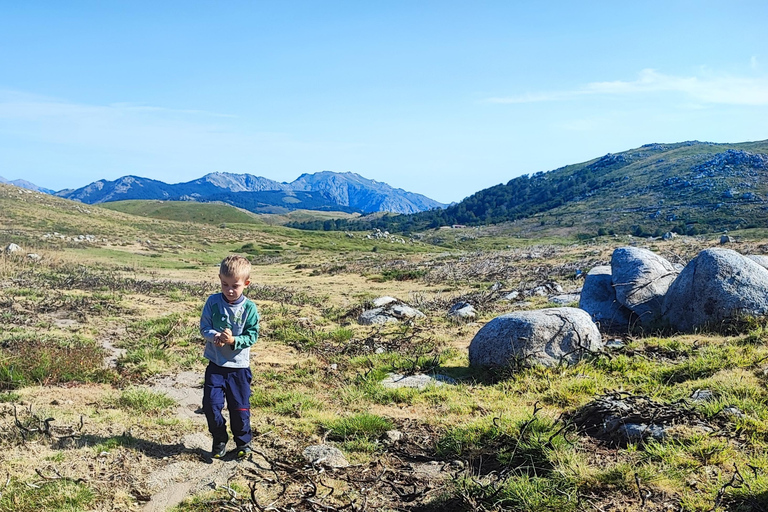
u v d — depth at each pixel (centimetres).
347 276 3209
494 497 421
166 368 902
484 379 822
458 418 639
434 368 895
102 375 815
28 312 1321
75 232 6078
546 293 1848
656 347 873
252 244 7219
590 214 14712
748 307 920
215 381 496
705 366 700
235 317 489
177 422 600
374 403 726
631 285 1147
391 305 1595
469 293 2053
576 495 411
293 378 861
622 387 682
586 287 1266
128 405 667
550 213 16312
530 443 508
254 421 629
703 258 1001
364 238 9956
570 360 820
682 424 520
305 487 446
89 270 2859
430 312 1600
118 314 1414
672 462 447
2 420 561
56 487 414
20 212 6694
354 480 476
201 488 443
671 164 17450
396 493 452
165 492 434
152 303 1658
